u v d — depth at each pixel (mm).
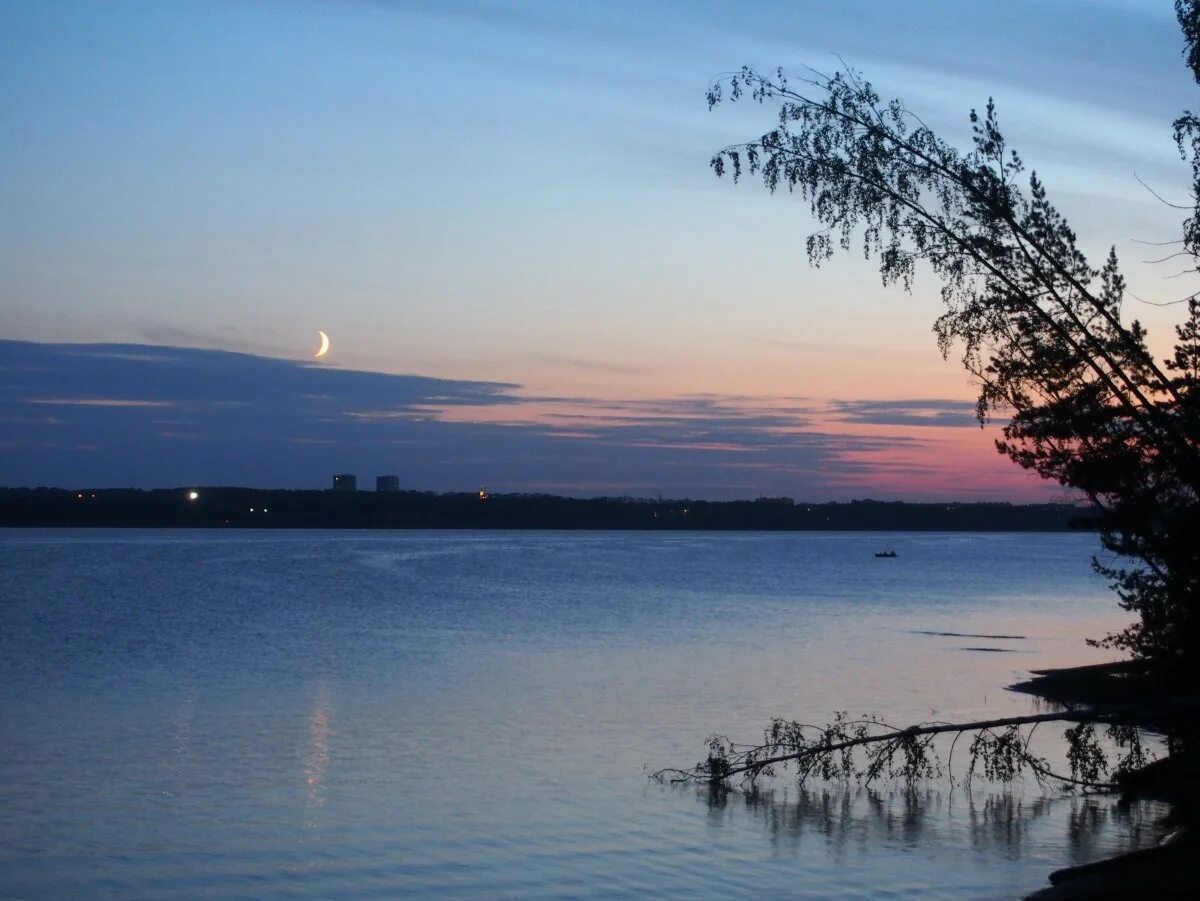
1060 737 26828
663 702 32875
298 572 113125
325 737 27031
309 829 18875
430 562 140750
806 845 17938
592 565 140125
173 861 17203
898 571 137250
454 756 24766
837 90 17453
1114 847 17844
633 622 61844
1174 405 16250
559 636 53656
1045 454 16953
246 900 15555
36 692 34719
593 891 15852
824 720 29703
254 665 41812
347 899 15586
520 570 124562
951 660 44281
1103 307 16625
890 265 17266
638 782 22234
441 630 56406
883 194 17188
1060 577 123062
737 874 16484
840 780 22125
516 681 37500
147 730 27922
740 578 114812
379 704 32312
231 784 22000
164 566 121562
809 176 17328
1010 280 16859
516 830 18750
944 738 27000
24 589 85750
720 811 19969
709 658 44719
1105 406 16391
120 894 15844
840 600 81812
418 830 18797
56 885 16188
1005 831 18672
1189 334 16344
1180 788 18516
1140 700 17312
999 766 19562
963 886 15953
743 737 27250
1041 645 50438
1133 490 16500
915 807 20281
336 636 53062
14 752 25078
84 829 18859
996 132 16938
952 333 17141
